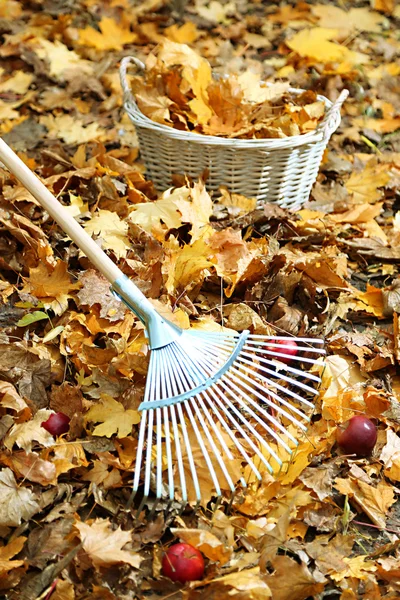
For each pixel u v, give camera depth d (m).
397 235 3.21
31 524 2.48
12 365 2.71
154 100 3.16
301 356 2.83
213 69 3.95
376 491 2.57
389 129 3.72
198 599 2.35
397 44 4.44
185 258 2.89
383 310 2.98
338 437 2.64
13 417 2.59
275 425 2.57
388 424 2.70
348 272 3.13
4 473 2.48
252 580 2.35
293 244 3.13
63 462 2.54
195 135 3.04
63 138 3.58
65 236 3.03
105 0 4.59
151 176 3.23
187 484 2.53
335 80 3.89
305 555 2.46
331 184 3.38
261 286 2.96
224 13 4.62
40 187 2.69
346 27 4.53
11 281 2.98
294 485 2.57
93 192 3.17
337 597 2.43
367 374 2.83
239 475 2.52
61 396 2.66
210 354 2.64
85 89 3.86
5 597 2.37
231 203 3.12
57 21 4.27
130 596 2.38
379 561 2.46
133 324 2.81
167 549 2.43
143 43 4.30
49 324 2.84
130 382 2.69
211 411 2.66
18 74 3.86
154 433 2.61
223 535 2.45
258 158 3.05
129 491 2.53
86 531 2.41
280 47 4.25
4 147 2.68
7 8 4.35
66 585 2.36
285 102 3.31
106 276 2.68
